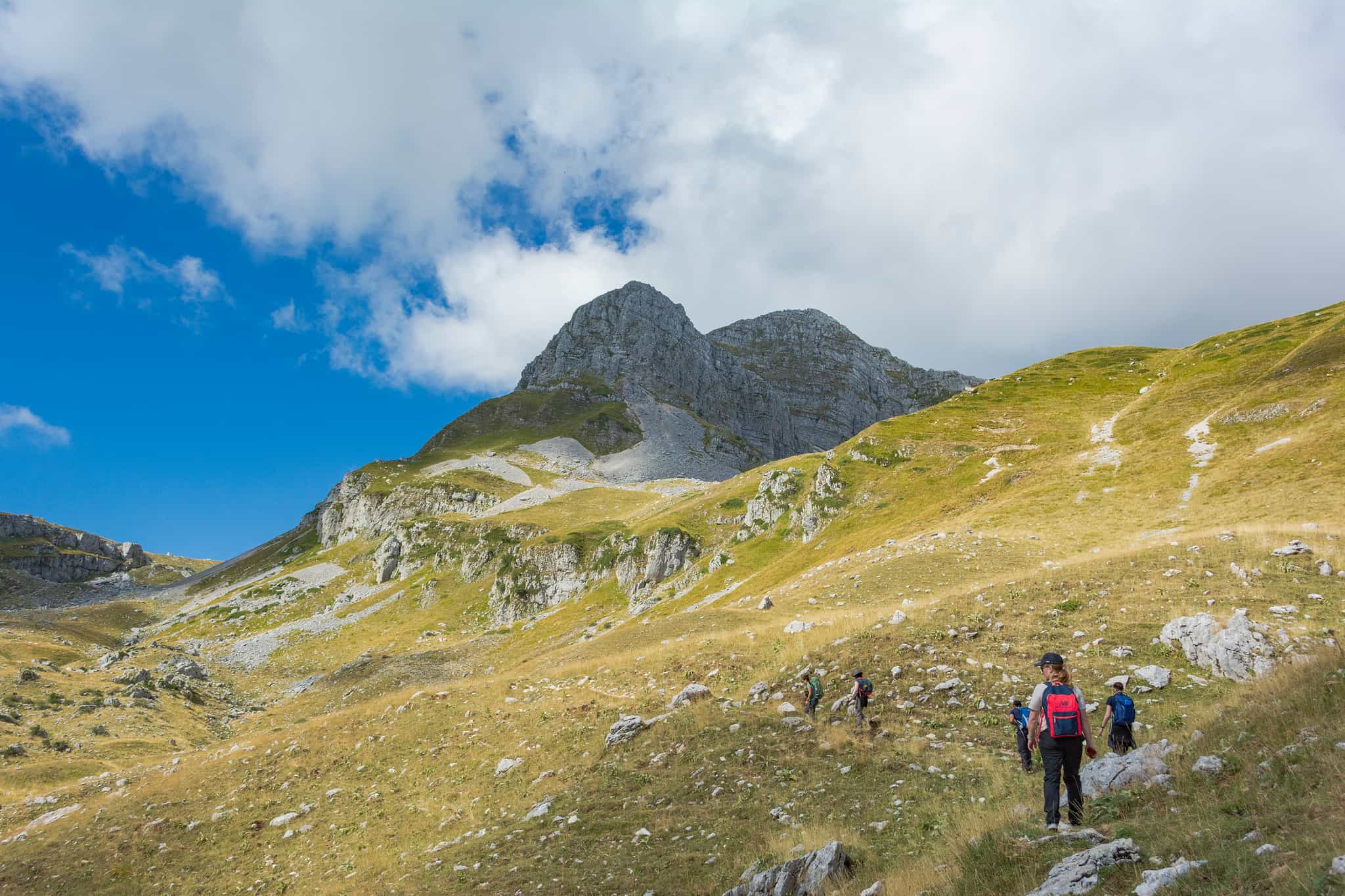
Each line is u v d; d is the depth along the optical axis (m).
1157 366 141.12
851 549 80.44
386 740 35.91
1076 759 11.02
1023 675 26.11
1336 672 12.07
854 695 24.86
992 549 53.72
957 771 19.09
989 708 24.19
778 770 22.22
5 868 30.38
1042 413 118.31
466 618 157.25
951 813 15.12
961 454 101.94
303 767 35.28
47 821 35.53
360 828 28.27
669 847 18.44
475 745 32.66
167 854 29.52
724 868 16.02
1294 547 31.67
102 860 29.80
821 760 22.28
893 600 46.19
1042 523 61.34
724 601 88.19
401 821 27.88
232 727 84.00
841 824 16.67
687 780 23.31
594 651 54.62
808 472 122.38
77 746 61.16
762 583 88.56
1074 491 69.56
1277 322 135.62
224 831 30.86
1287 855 7.05
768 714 27.36
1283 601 27.23
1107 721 19.20
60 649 112.06
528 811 24.66
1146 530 52.53
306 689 111.81
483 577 175.38
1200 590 29.98
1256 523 44.28
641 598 121.38
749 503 126.19
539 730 32.03
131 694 79.44
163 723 74.19
